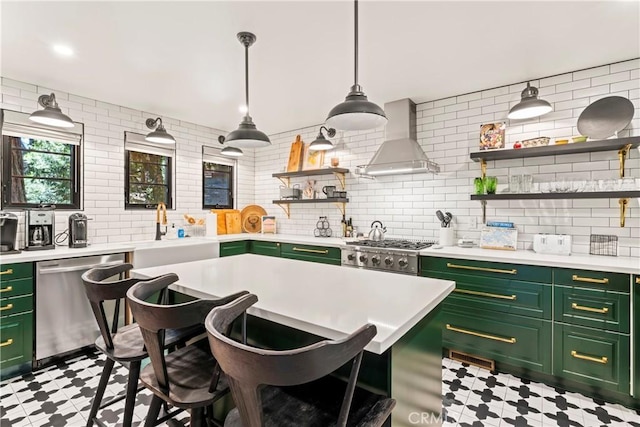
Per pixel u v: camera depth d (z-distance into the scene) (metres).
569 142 2.54
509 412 1.98
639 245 2.44
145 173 3.88
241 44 2.30
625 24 2.04
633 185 2.30
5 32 2.12
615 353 2.04
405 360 1.22
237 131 2.20
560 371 2.22
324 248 3.54
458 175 3.27
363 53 2.44
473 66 2.64
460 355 2.68
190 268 2.04
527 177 2.79
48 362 2.59
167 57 2.48
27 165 3.00
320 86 3.05
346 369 1.23
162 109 3.71
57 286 2.60
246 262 2.26
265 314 1.21
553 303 2.24
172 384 1.18
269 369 0.70
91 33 2.15
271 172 4.95
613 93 2.54
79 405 2.04
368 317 1.13
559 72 2.72
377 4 1.86
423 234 3.49
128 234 3.65
